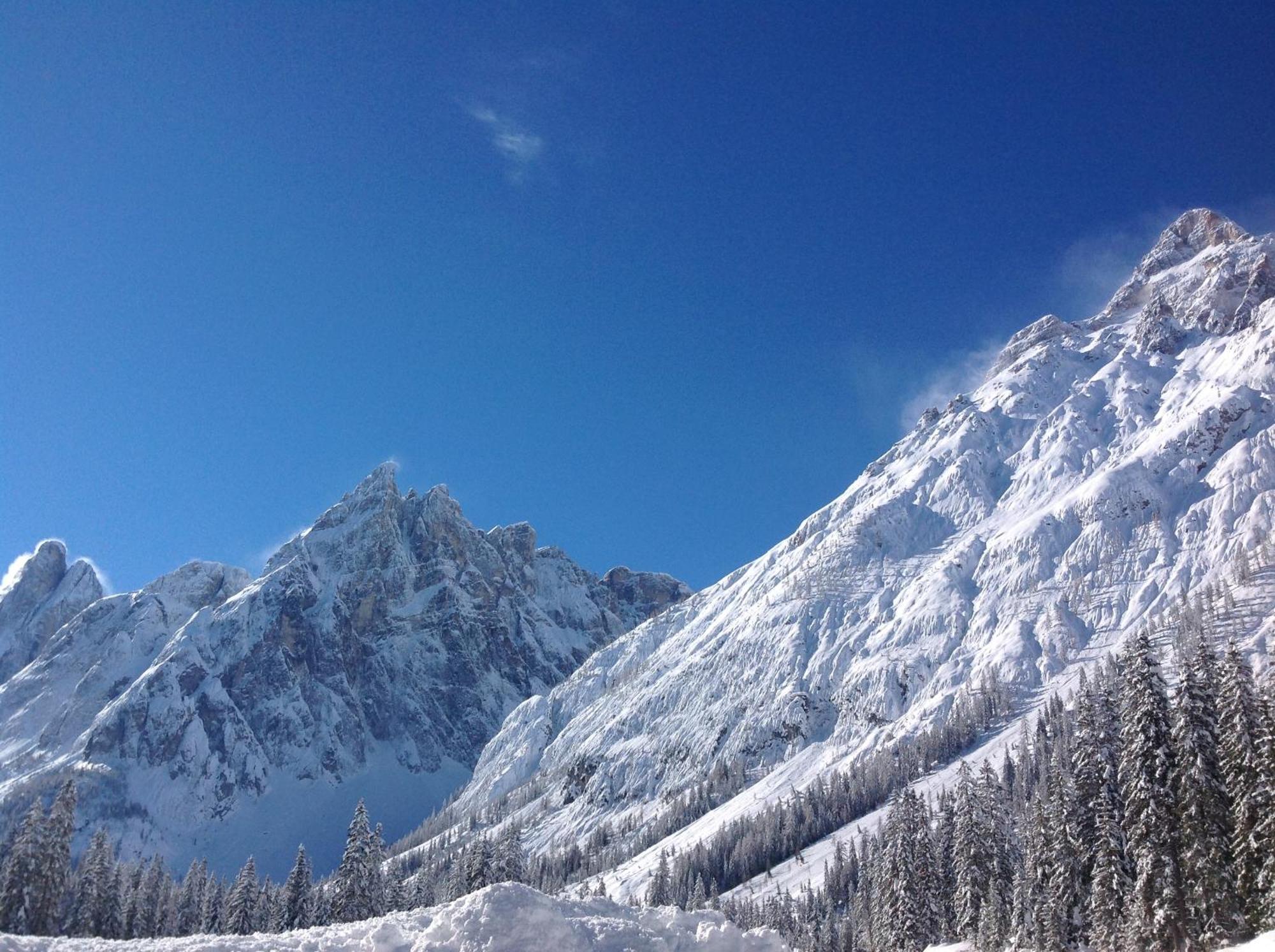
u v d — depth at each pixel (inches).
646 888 7490.2
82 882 3750.0
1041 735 6825.8
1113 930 2810.0
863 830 6565.0
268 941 1251.8
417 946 1151.6
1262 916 2321.6
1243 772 2406.5
